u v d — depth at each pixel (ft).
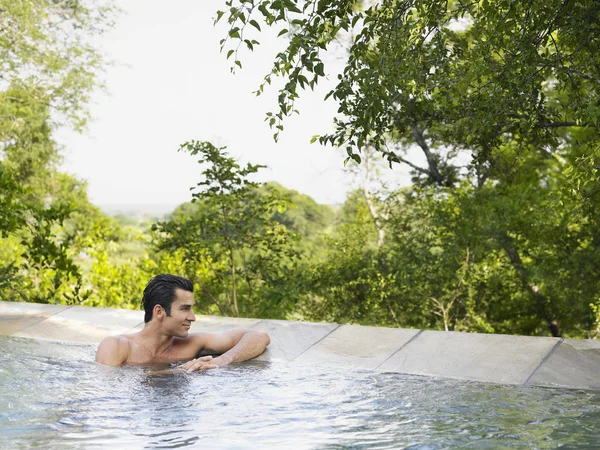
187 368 13.60
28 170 73.20
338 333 16.74
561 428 9.06
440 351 14.76
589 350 14.07
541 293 38.78
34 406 10.18
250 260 33.01
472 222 36.09
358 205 51.93
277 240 32.01
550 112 21.38
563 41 17.44
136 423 9.21
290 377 13.05
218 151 30.04
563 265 36.01
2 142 71.26
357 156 14.89
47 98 69.67
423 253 37.58
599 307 36.22
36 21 65.67
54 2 68.39
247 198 31.55
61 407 10.13
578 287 36.52
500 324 40.01
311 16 14.34
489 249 36.73
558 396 11.53
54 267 27.99
